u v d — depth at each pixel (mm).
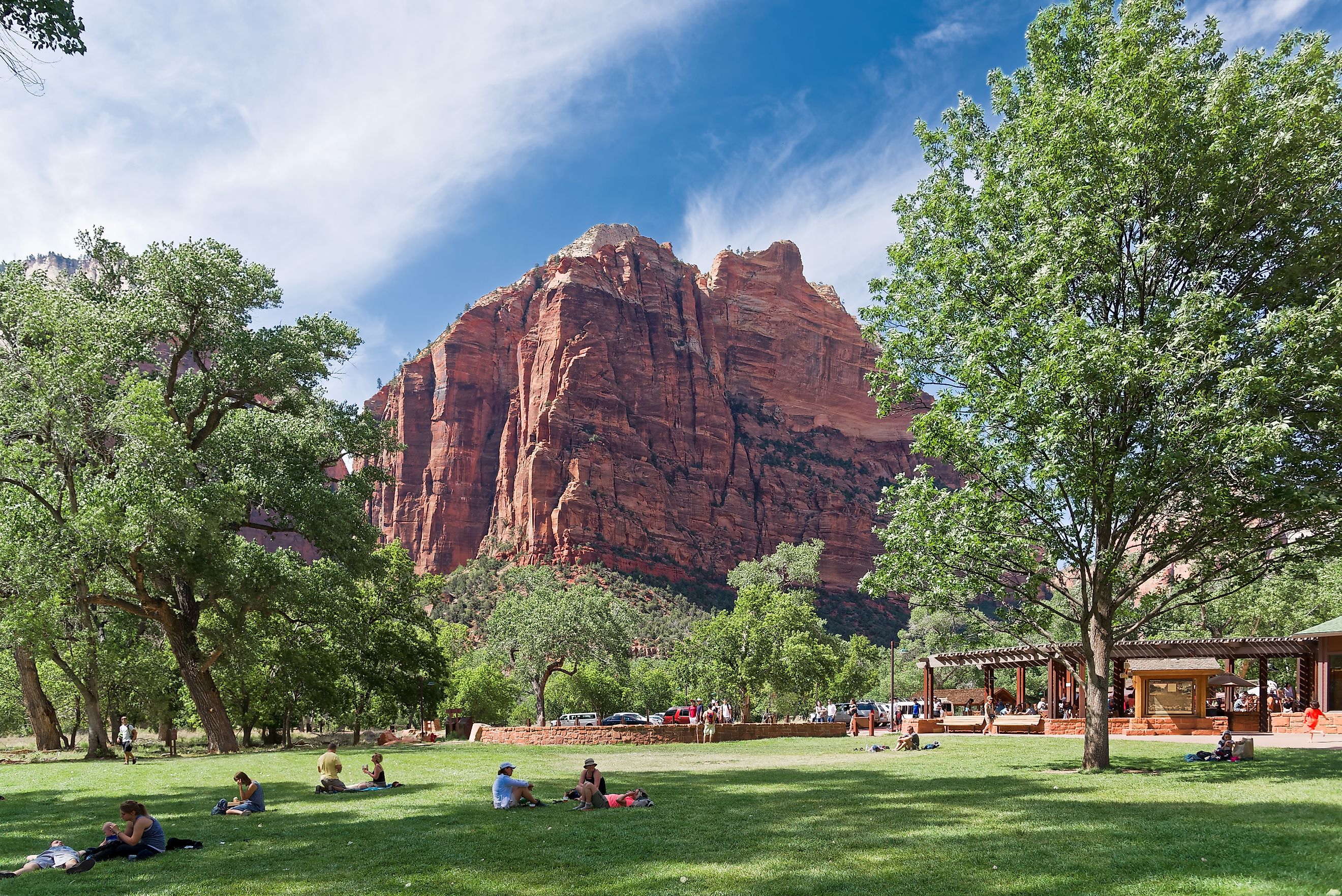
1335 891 8828
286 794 20703
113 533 30375
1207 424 19172
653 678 115312
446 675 64188
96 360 32656
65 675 49406
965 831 13203
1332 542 20500
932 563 23047
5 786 24656
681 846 12508
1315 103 19375
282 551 40562
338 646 52969
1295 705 39312
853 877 10281
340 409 44938
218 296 37969
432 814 16547
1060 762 25156
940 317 23391
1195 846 11469
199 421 44375
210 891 10422
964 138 25609
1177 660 36312
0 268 37188
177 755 39844
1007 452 21547
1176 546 22219
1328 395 18125
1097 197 21281
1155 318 20203
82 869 12023
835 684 91938
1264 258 20953
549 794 20203
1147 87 20453
